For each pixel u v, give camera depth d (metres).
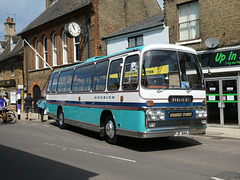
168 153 6.48
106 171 4.88
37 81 24.31
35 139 8.85
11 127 12.68
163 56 6.78
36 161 5.73
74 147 7.34
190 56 7.24
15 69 28.12
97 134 10.12
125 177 4.50
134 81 6.62
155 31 13.85
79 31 18.22
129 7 20.62
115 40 16.39
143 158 5.93
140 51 6.56
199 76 7.28
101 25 18.17
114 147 7.32
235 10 10.77
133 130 6.58
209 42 11.11
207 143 7.80
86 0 19.05
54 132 10.71
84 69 9.80
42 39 23.95
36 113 23.78
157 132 6.31
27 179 4.48
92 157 6.05
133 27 16.59
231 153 6.43
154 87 6.45
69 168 5.13
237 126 10.59
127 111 6.85
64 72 11.95
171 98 6.59
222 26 11.15
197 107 7.02
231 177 4.45
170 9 13.13
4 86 30.30
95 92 8.67
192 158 5.91
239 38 10.63
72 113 10.65
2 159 5.96
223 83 11.11
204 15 11.76
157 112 6.36
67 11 20.25
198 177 4.46
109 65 7.99
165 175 4.60
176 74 6.85
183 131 6.64
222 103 11.09
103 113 8.27
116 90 7.41
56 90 12.67
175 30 12.92
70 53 20.11
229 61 10.77
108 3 18.81
